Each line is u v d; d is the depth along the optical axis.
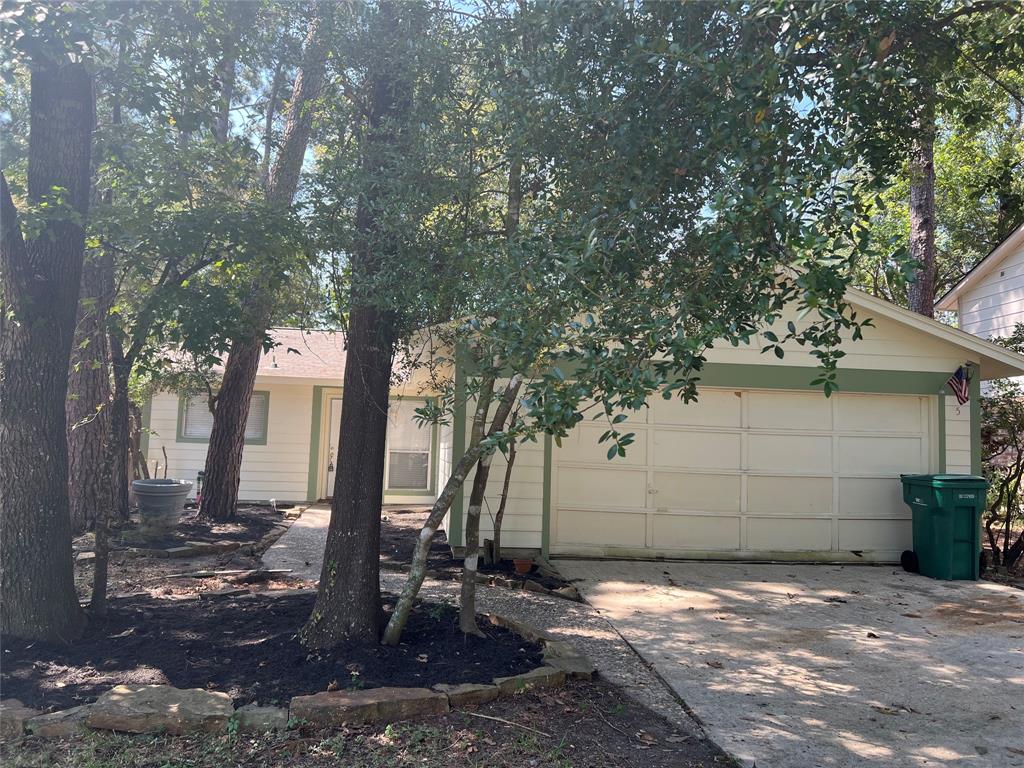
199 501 13.26
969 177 18.33
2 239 4.91
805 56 4.90
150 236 5.59
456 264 5.39
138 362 6.77
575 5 4.82
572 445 9.84
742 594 8.05
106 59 5.84
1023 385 12.45
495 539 8.98
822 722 4.68
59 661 4.79
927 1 5.66
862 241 3.42
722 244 3.58
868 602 7.85
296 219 5.92
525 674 4.88
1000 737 4.51
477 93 5.82
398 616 5.20
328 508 14.62
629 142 4.91
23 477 5.06
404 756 3.88
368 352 5.51
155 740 3.90
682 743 4.30
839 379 9.96
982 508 9.14
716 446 10.05
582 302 3.92
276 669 4.77
